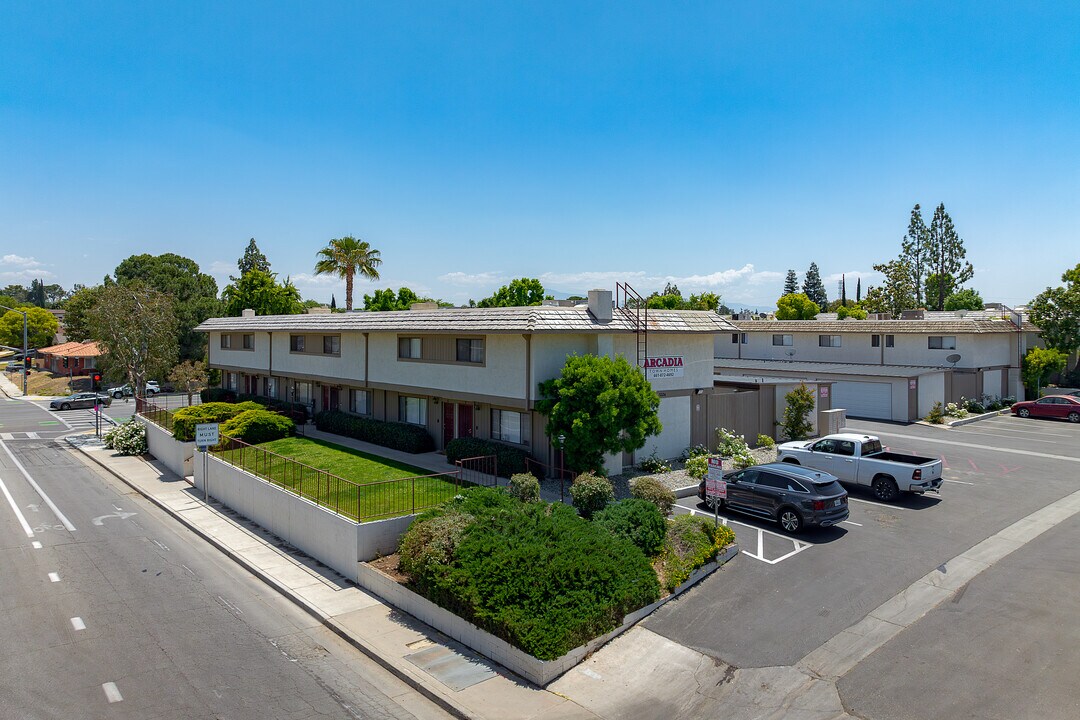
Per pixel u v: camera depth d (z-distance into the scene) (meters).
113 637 12.39
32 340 99.69
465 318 23.55
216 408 29.38
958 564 14.84
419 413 27.95
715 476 15.75
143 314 39.44
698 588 13.91
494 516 14.16
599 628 11.59
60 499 23.72
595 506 16.77
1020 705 9.30
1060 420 36.59
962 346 39.31
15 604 13.95
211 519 20.52
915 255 73.25
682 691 10.13
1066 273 43.56
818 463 21.98
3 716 9.62
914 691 9.77
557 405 19.92
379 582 14.17
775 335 47.44
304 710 9.91
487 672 10.91
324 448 26.95
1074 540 16.31
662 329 23.94
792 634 11.77
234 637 12.47
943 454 27.22
